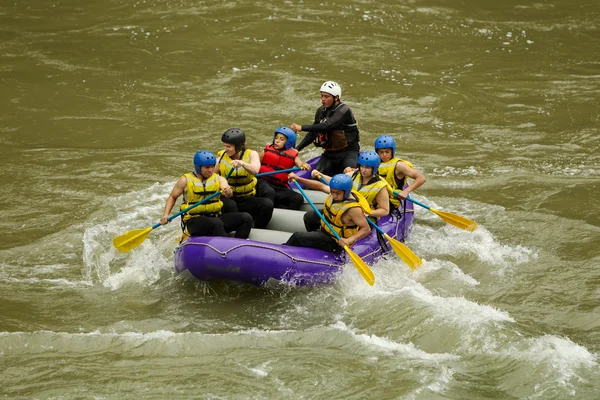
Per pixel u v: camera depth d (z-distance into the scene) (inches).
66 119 1133.1
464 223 746.8
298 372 563.5
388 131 1111.0
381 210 695.1
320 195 784.3
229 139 699.4
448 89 1268.5
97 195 892.6
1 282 695.7
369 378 556.7
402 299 656.4
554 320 639.8
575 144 1071.0
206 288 687.7
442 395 535.8
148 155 1013.8
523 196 900.6
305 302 660.7
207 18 1594.5
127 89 1254.9
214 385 547.2
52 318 637.9
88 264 735.7
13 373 557.9
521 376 557.3
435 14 1643.7
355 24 1573.6
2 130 1087.0
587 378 553.3
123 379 553.0
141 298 673.0
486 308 644.7
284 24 1562.5
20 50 1417.3
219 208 687.7
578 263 741.9
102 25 1557.6
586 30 1568.7
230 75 1316.4
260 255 651.5
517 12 1668.3
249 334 610.9
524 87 1283.2
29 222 821.2
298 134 1117.7
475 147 1058.7
